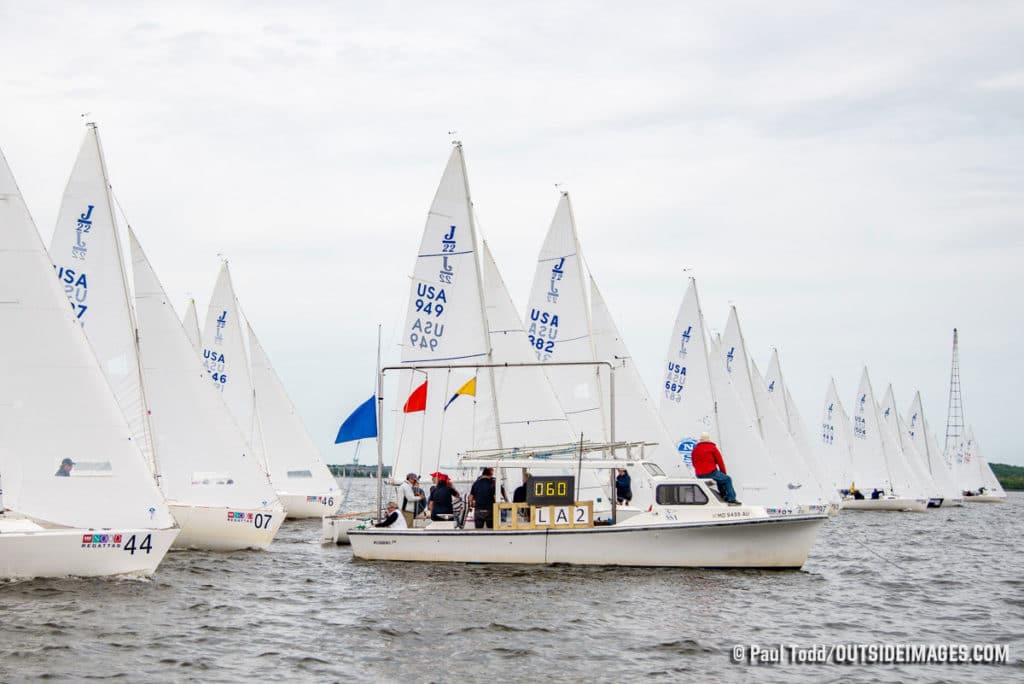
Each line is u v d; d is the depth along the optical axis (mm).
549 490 25969
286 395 50750
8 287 22125
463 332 30688
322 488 50750
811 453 64625
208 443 31688
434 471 30344
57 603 19609
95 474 22297
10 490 21766
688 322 42094
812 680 15938
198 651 16672
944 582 26688
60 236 28547
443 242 30812
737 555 25891
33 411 22031
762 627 19484
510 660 16641
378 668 16031
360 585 23375
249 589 22719
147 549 22516
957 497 92062
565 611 20375
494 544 26016
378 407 28766
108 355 28609
